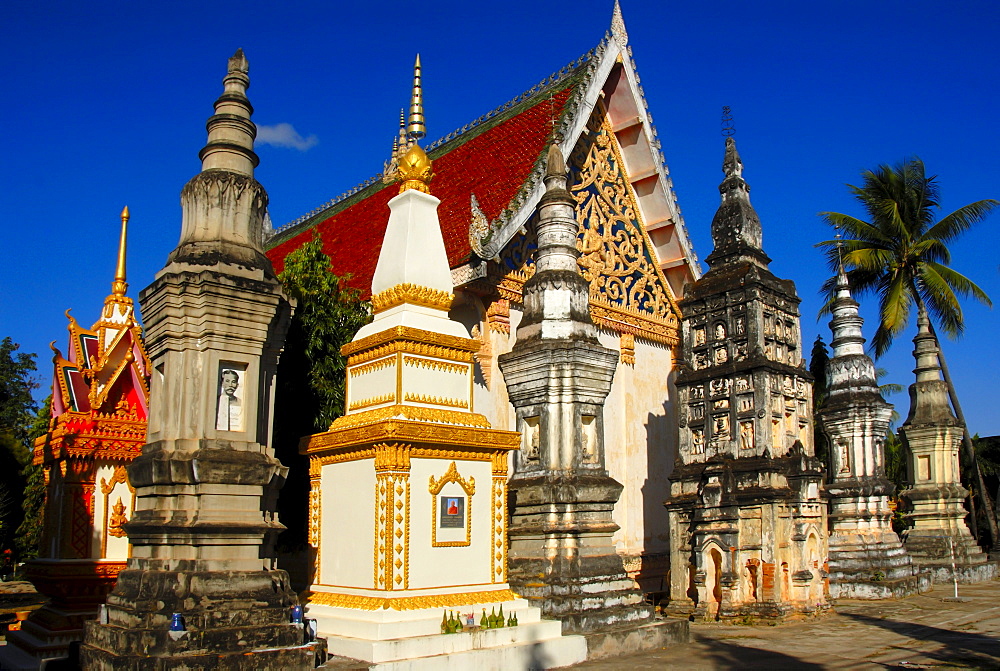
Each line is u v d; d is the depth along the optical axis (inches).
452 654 371.6
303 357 580.7
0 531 986.1
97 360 523.2
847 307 976.9
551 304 557.6
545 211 581.9
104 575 480.7
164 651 314.5
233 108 408.2
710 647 503.8
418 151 466.0
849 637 549.0
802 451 656.4
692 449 703.7
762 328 682.8
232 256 379.2
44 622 471.5
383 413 409.4
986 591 887.7
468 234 745.0
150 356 385.4
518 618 426.3
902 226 1254.9
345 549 412.2
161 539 347.3
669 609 673.0
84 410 527.2
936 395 1128.8
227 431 370.0
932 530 1085.1
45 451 528.1
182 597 334.0
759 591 623.2
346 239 1048.8
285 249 1210.6
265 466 369.7
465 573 414.6
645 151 936.9
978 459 1579.7
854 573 832.9
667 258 968.3
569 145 815.7
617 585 509.4
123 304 554.6
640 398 901.2
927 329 1165.7
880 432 927.0
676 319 983.6
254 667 325.1
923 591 874.8
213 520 349.1
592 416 543.2
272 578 361.1
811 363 1419.8
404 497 390.9
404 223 453.4
